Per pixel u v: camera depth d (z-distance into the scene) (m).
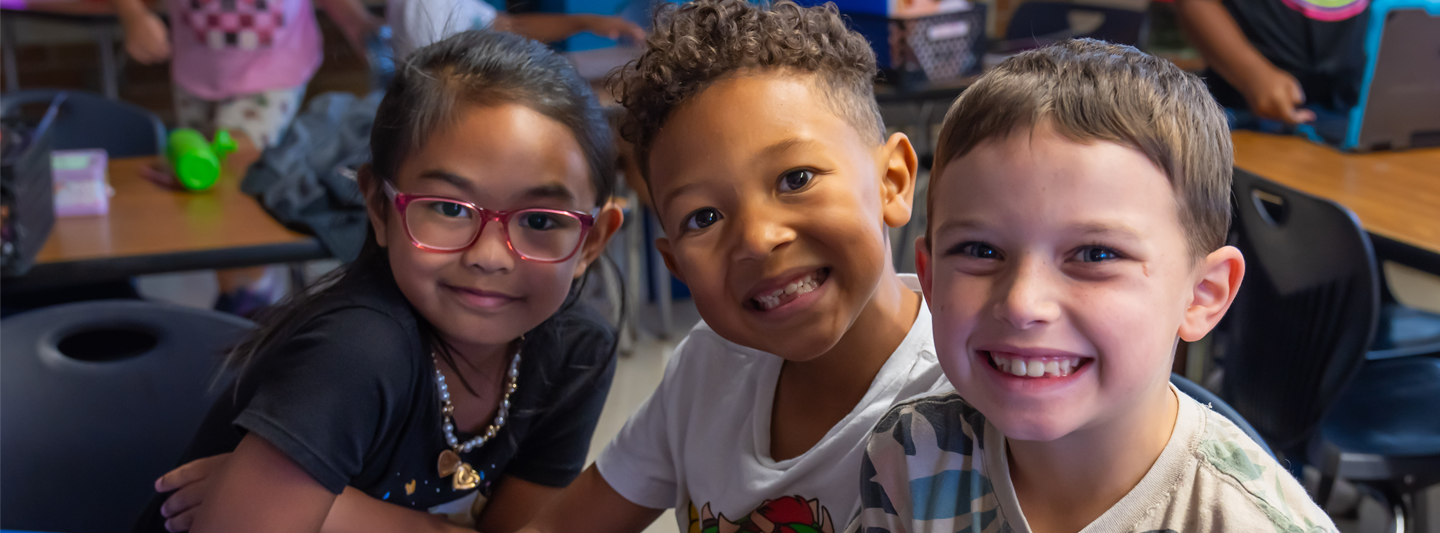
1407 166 2.05
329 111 2.13
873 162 0.73
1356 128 2.15
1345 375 1.53
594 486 1.02
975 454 0.67
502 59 0.91
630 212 2.56
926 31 3.07
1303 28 2.26
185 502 0.99
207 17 2.70
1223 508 0.58
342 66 4.81
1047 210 0.52
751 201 0.68
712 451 0.91
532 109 0.89
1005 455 0.65
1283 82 2.26
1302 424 1.61
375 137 0.95
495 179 0.88
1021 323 0.53
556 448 1.16
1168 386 0.63
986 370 0.57
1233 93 2.48
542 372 1.10
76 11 4.16
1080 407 0.55
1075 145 0.52
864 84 0.76
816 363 0.84
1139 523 0.61
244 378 1.00
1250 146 2.24
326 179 1.89
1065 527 0.63
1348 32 2.18
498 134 0.88
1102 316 0.53
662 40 0.73
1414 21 2.07
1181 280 0.55
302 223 1.77
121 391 1.28
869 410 0.80
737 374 0.91
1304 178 1.97
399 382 0.91
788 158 0.67
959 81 3.16
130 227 1.80
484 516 1.17
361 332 0.89
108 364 1.28
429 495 1.06
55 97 2.43
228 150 2.27
